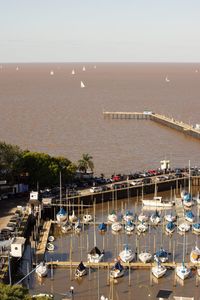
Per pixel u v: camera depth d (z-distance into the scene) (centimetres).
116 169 19638
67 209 14925
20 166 15762
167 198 16362
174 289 10012
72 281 10344
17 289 7675
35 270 10600
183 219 13850
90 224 13850
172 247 12100
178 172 18138
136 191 16588
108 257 11519
